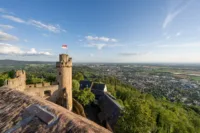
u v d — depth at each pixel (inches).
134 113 855.1
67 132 164.7
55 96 1309.1
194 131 1628.9
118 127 907.4
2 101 273.4
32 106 231.9
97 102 1955.0
